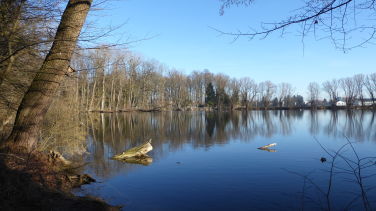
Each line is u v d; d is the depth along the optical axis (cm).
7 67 540
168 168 1178
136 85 6150
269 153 1510
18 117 540
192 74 8612
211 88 8338
